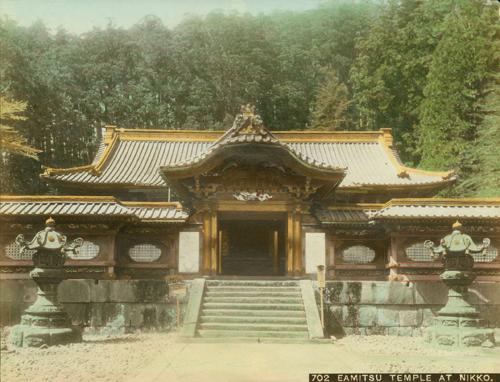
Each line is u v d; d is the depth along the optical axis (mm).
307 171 23000
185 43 54531
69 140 47031
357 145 37156
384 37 43656
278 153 22641
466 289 18125
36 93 43000
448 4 40594
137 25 53875
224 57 54656
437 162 34781
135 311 20703
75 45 50281
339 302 20766
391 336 20281
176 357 14086
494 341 17016
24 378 11617
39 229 22078
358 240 23828
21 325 17000
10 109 31234
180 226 23531
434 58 35719
